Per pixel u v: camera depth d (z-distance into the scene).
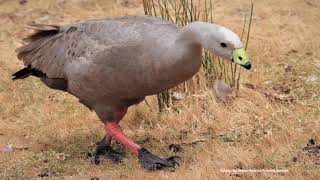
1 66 10.67
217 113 8.52
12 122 9.04
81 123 8.79
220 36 6.45
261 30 11.46
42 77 7.97
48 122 8.90
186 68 6.74
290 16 11.99
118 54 6.94
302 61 10.27
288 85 9.43
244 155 7.25
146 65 6.83
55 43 7.68
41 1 13.30
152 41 6.79
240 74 9.69
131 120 8.78
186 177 6.74
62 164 7.57
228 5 12.55
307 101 8.71
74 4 13.05
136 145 7.42
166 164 7.25
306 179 6.55
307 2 12.52
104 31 7.15
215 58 9.41
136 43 6.85
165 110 8.77
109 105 7.42
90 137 8.37
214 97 8.82
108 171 7.27
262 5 12.52
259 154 7.25
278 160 7.05
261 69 10.02
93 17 12.40
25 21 12.47
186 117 8.55
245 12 12.25
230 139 7.86
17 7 13.13
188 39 6.62
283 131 7.82
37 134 8.54
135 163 7.45
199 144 7.79
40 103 9.52
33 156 7.77
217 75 9.19
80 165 7.54
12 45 11.48
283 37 11.15
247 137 7.83
